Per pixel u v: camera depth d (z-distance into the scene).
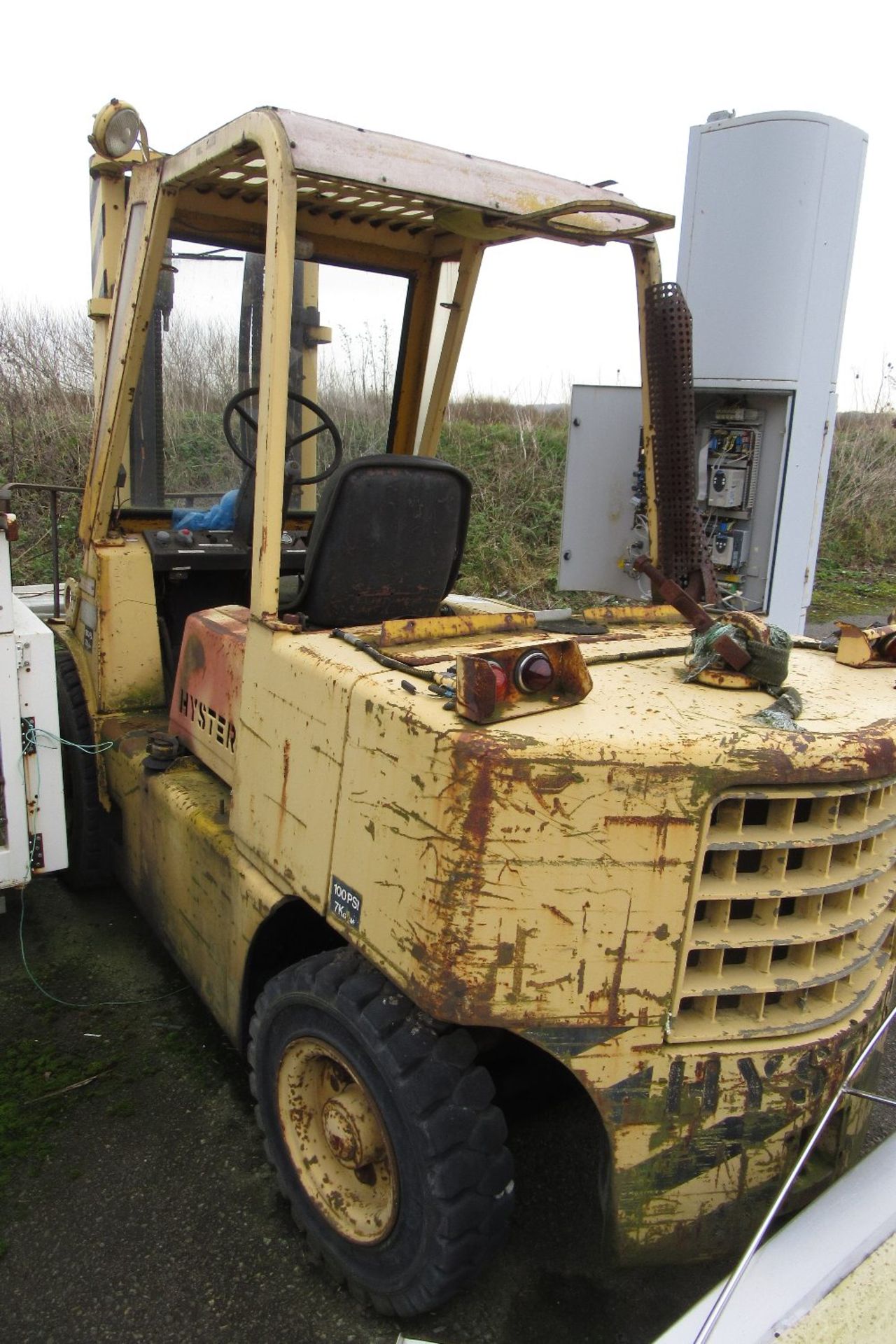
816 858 1.97
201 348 3.37
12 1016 3.22
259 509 2.37
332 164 2.27
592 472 4.85
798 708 2.01
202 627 3.01
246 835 2.47
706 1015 1.92
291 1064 2.28
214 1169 2.59
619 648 2.40
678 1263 1.98
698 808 1.79
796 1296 1.57
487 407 11.72
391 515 2.56
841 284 4.48
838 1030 2.00
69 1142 2.67
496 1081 2.38
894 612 2.69
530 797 1.72
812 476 4.66
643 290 2.92
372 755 1.93
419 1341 1.79
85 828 3.72
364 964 2.09
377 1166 2.13
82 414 9.60
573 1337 2.15
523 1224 2.46
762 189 4.32
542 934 1.77
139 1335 2.12
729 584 4.79
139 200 3.01
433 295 3.62
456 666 1.79
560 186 2.79
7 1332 2.11
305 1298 2.22
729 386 4.56
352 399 3.65
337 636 2.32
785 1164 1.99
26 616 3.11
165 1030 3.16
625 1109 1.87
